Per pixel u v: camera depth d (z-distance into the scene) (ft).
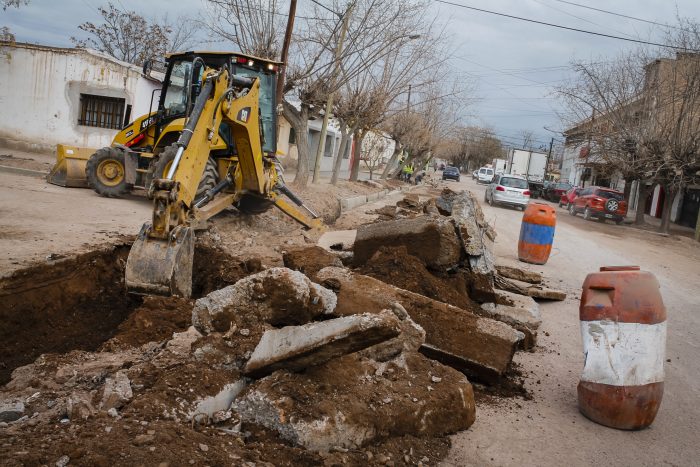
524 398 18.95
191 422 12.48
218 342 14.79
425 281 24.49
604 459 15.21
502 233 64.08
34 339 20.49
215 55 41.47
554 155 287.28
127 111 53.01
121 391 12.93
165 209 20.94
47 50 78.84
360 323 12.87
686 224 118.52
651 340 17.02
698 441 16.71
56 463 9.78
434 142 147.64
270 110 41.75
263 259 31.96
